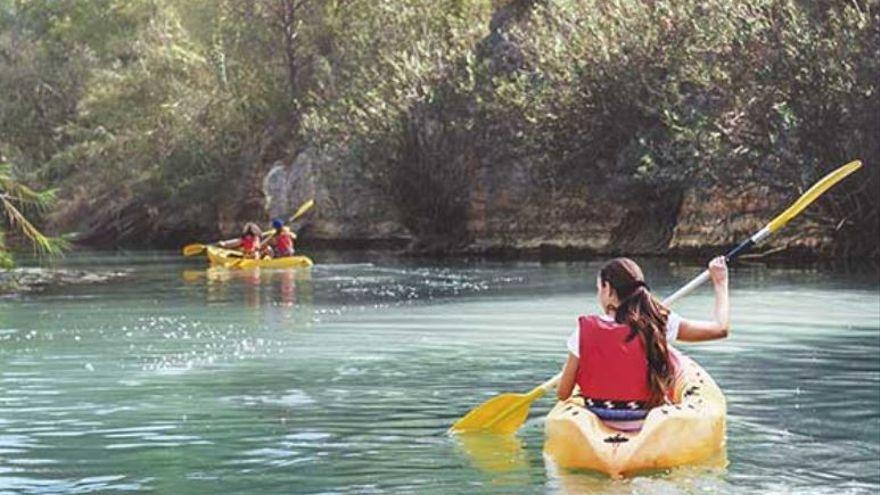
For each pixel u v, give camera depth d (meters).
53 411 9.91
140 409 9.99
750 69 27.89
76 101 58.75
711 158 28.09
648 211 33.53
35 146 58.81
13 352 13.80
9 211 25.41
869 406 9.91
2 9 64.62
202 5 53.97
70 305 19.98
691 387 8.29
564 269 27.88
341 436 8.81
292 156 45.31
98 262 34.44
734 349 13.56
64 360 13.10
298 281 24.92
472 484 7.29
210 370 12.27
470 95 35.97
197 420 9.47
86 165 53.09
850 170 9.63
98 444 8.60
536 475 7.48
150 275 27.73
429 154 37.00
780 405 9.97
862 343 14.02
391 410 9.89
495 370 12.19
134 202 50.25
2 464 7.99
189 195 48.00
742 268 26.78
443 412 9.80
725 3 28.33
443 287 22.86
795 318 16.69
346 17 46.53
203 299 20.97
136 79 51.69
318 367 12.45
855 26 26.61
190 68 51.19
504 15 38.88
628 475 7.43
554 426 7.93
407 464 7.88
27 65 59.50
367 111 37.69
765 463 7.75
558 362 12.74
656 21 31.31
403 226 39.22
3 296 21.89
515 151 34.69
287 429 9.10
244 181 47.59
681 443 7.66
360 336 15.16
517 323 16.56
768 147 27.80
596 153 33.72
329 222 41.91
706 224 31.44
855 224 28.22
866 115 26.62
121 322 17.12
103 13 60.78
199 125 48.84
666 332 8.23
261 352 13.70
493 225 36.34
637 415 8.09
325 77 44.19
